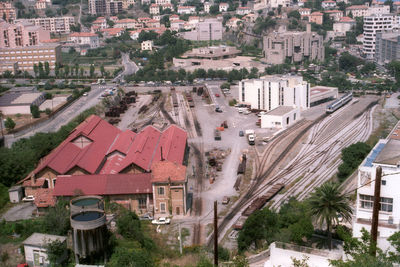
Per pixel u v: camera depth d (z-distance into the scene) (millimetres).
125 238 118500
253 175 174125
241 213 141750
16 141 197125
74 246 101875
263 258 102188
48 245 102062
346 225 117938
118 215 129125
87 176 145750
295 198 148250
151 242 120625
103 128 196500
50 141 188000
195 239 125875
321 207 107562
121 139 186875
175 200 140125
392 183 91562
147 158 163750
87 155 166000
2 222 126188
